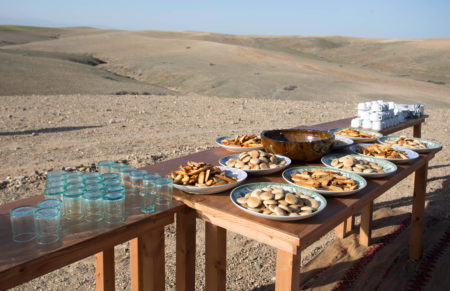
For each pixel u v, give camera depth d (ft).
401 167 8.23
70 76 119.55
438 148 9.72
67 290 9.68
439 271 10.52
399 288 9.77
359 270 10.53
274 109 39.96
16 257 4.40
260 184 6.53
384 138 10.64
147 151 22.00
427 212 14.69
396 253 11.43
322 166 8.02
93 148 22.52
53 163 19.03
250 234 5.44
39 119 31.12
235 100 46.83
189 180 6.45
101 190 5.49
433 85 172.24
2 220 5.39
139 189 6.60
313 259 11.21
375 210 14.85
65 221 5.44
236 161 7.84
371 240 12.28
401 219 13.87
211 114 36.22
